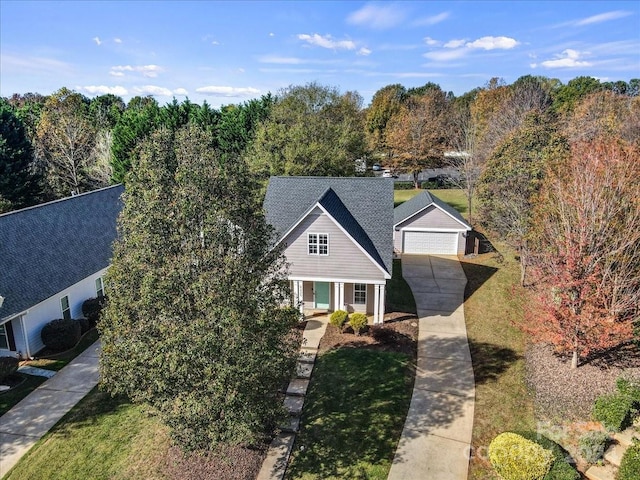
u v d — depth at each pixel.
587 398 14.91
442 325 21.69
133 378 10.68
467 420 14.66
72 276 22.12
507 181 27.48
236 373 10.35
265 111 47.34
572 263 15.20
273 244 13.27
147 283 9.87
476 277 27.84
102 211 27.89
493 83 79.81
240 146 45.94
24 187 41.06
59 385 17.56
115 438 14.42
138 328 10.27
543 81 79.75
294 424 14.55
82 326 21.72
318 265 22.03
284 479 12.52
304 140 38.72
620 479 11.19
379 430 14.30
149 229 10.27
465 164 41.88
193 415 10.52
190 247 10.44
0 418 15.53
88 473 12.95
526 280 25.84
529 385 16.30
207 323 10.02
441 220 32.34
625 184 16.30
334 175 39.75
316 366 18.05
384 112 69.31
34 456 13.71
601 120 40.31
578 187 17.06
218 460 12.94
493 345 19.55
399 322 22.08
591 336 15.45
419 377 17.27
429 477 12.39
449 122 61.75
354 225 23.14
